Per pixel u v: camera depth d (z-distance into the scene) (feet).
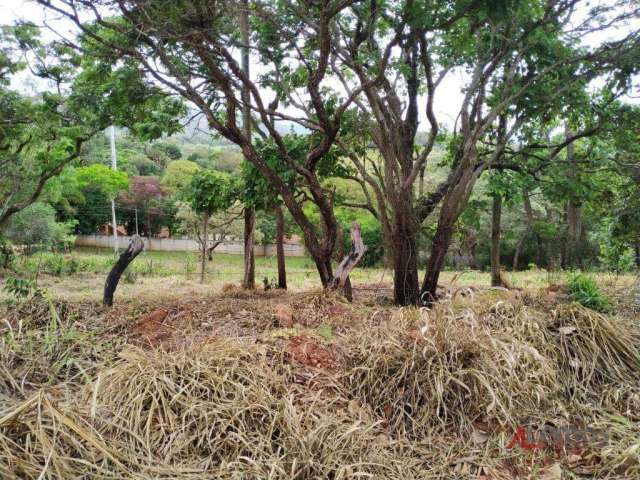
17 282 17.94
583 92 23.66
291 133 26.03
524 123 26.27
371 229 56.59
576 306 14.87
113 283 19.94
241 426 9.69
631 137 24.88
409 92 24.04
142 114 23.89
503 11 17.39
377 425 10.93
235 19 17.94
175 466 8.77
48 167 32.68
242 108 23.45
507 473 9.75
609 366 13.28
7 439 8.01
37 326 16.22
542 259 55.88
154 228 92.07
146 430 9.35
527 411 11.39
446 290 20.43
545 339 13.78
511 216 53.67
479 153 26.68
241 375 11.09
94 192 81.71
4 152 33.40
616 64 21.08
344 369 12.69
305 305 19.42
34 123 30.50
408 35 19.26
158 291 31.27
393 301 24.02
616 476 9.62
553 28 21.43
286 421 9.79
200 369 10.87
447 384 11.32
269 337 14.02
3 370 11.51
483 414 11.08
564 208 49.88
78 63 25.71
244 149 20.59
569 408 11.94
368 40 22.00
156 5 15.64
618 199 32.58
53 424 8.43
